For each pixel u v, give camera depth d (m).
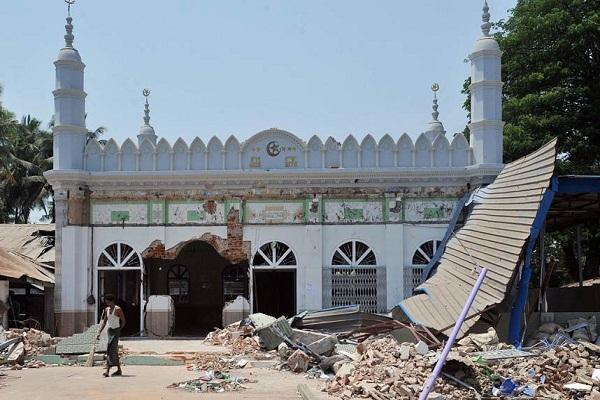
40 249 30.81
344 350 16.88
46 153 53.69
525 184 19.06
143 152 26.39
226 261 33.28
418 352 13.83
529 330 18.53
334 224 25.89
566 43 30.97
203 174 25.83
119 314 15.48
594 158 31.58
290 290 32.66
